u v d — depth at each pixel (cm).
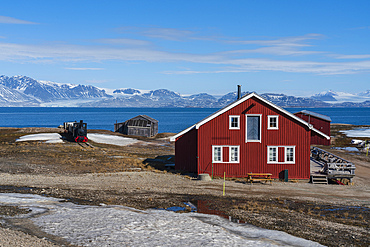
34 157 4500
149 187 2988
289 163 3634
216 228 1867
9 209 2041
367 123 19112
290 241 1711
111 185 3006
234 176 3653
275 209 2394
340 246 1698
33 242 1485
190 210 2291
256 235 1792
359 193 3012
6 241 1443
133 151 5775
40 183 2989
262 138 3650
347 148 6147
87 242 1556
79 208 2159
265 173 3609
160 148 6444
